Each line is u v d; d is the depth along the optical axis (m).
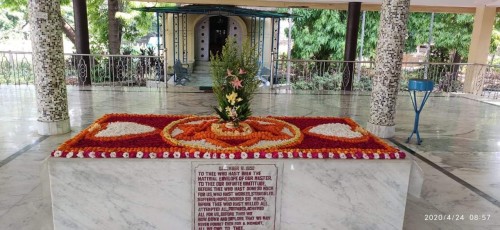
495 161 4.29
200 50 13.44
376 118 5.11
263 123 3.31
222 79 2.89
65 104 4.84
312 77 10.23
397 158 2.56
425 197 3.27
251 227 2.54
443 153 4.53
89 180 2.39
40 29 4.48
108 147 2.55
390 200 2.57
